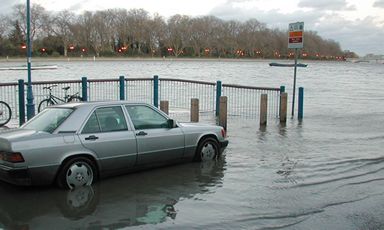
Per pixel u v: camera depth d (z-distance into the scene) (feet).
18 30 433.48
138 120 28.84
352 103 84.69
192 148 31.53
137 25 525.75
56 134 25.04
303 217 21.40
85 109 26.71
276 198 24.30
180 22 568.82
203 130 32.35
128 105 28.63
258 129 49.03
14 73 193.06
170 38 554.87
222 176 28.86
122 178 28.04
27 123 27.43
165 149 29.68
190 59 548.72
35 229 19.70
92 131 26.35
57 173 24.98
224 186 26.61
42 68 233.96
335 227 20.20
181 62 482.28
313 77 225.76
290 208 22.66
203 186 26.55
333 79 207.41
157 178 28.22
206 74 216.13
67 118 25.94
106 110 27.50
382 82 180.45
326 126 52.24
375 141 42.55
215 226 20.10
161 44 554.87
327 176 29.17
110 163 26.89
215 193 25.18
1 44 403.75
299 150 37.73
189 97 81.56
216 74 221.05
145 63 412.77
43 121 26.68
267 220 20.93
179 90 93.30
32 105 45.75
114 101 28.43
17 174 23.57
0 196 24.21
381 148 39.01
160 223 20.45
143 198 24.18
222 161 33.06
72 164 25.40
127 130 27.89
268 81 171.94
